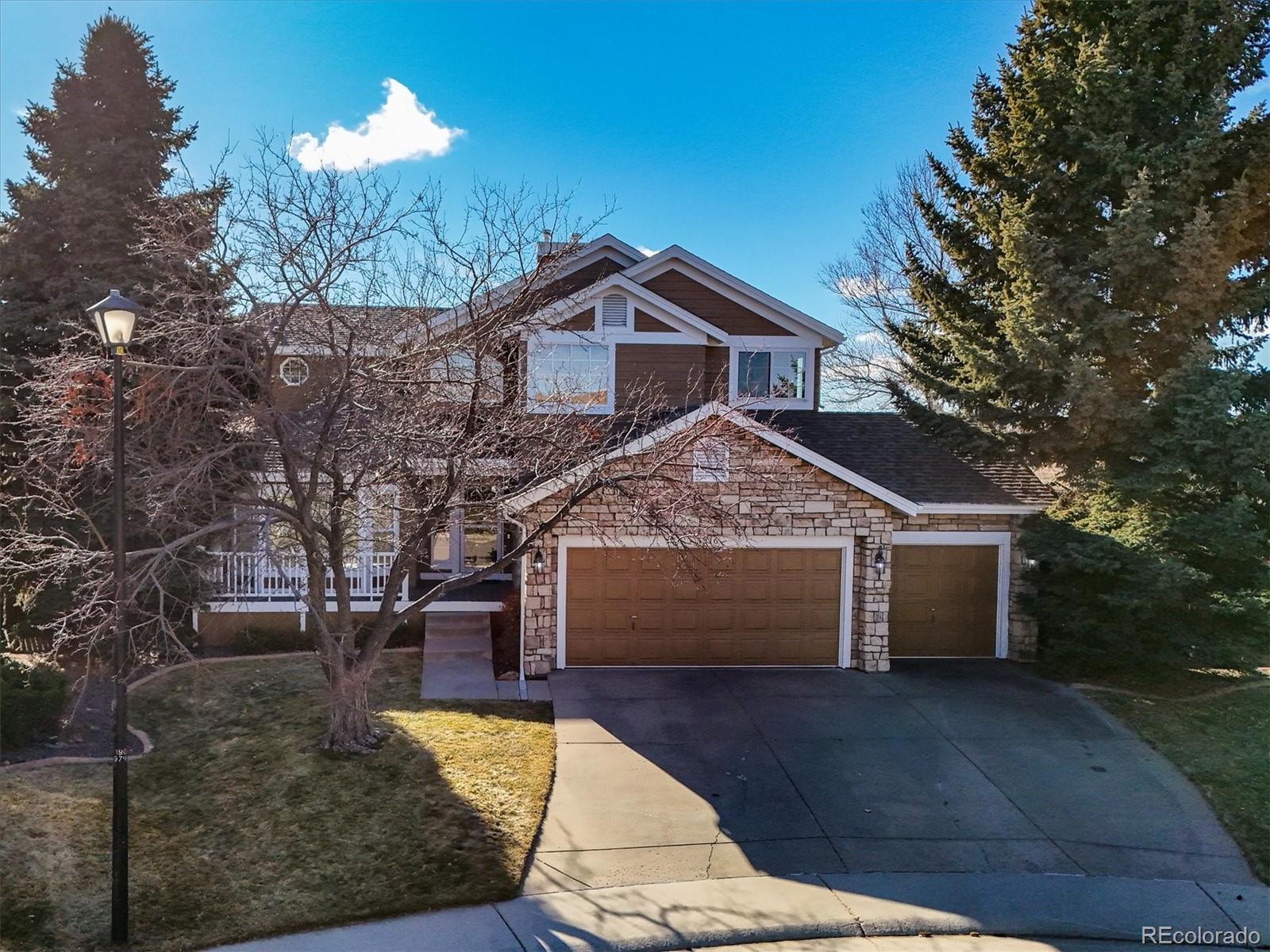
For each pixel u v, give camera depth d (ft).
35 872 23.90
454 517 37.24
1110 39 48.32
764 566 45.78
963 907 23.35
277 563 31.96
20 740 32.48
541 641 43.55
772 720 37.42
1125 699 41.11
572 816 28.30
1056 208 50.08
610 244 59.72
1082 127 47.65
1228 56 45.96
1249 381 45.06
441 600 49.85
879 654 45.34
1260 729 37.11
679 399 55.31
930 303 60.03
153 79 48.96
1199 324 45.78
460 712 37.73
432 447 29.09
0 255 45.06
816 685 42.52
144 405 27.30
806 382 58.75
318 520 32.71
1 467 42.65
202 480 28.81
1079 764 33.12
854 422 57.67
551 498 43.42
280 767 31.04
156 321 30.27
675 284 58.18
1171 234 46.88
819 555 46.03
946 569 48.65
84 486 34.14
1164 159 45.19
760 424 39.65
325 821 27.27
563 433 34.09
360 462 29.17
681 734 35.55
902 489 47.98
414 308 33.65
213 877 24.29
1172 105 46.68
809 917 22.67
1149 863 25.94
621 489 31.45
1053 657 45.83
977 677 44.68
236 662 44.32
